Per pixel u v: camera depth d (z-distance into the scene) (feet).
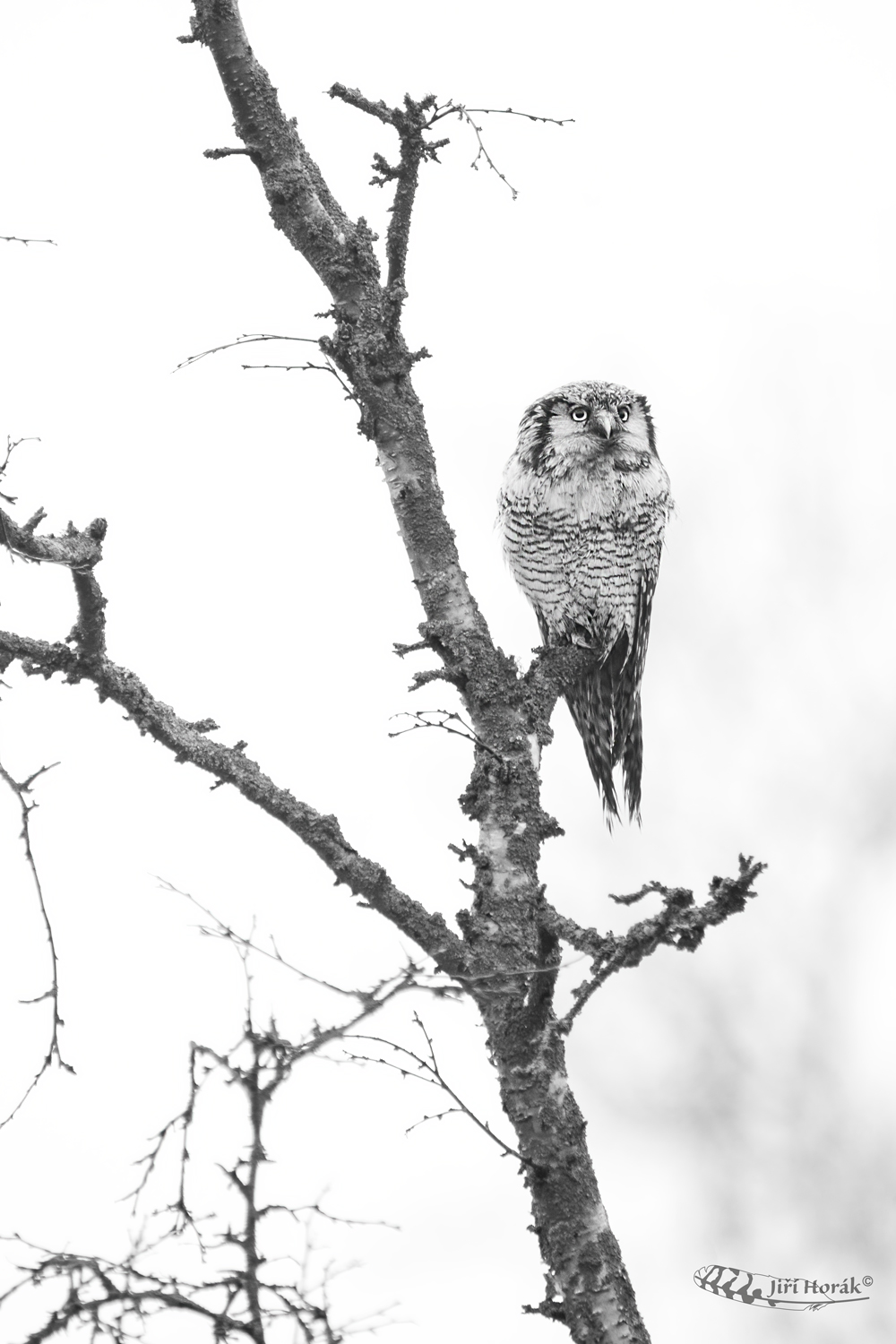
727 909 24.72
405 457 37.09
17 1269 18.34
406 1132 24.26
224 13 39.11
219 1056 19.30
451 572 36.63
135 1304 18.22
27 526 29.53
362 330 37.22
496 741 34.83
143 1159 19.57
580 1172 29.96
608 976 26.09
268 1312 18.33
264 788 33.27
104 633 32.60
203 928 19.29
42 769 25.05
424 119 33.96
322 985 19.39
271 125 39.17
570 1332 29.40
